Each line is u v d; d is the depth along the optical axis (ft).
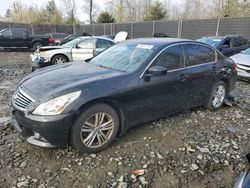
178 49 14.20
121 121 11.87
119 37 51.96
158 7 111.96
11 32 60.70
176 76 13.64
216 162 10.93
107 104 11.12
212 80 16.07
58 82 10.98
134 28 84.02
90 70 12.68
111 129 11.45
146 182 9.55
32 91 10.55
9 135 12.51
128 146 11.82
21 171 9.80
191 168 10.47
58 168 10.06
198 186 9.55
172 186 9.46
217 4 113.39
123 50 14.51
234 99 19.26
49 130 9.78
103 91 10.81
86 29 110.01
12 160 10.44
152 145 12.00
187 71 14.28
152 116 13.17
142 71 12.30
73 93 10.20
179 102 14.30
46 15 148.66
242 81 27.86
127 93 11.60
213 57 16.44
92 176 9.71
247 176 7.32
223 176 10.14
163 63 13.20
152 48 13.47
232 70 17.66
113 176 9.77
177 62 13.96
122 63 13.26
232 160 11.14
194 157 11.20
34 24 106.73
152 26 77.56
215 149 11.96
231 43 35.22
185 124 14.55
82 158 10.75
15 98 11.05
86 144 10.81
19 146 11.48
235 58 27.73
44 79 11.45
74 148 11.34
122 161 10.67
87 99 10.34
